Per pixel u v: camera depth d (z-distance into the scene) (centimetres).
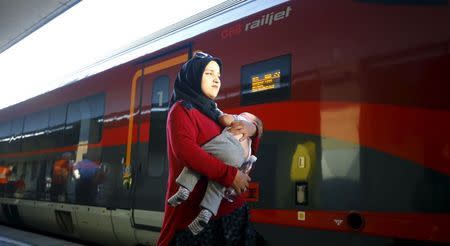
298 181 335
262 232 355
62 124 704
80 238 648
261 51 387
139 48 562
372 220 288
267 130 366
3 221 938
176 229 177
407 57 288
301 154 337
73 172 646
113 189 547
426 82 277
